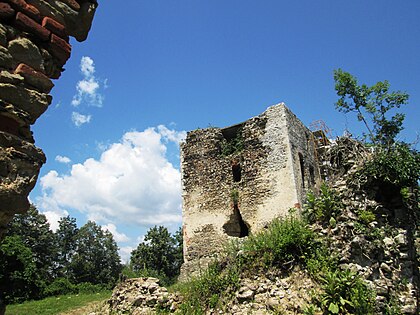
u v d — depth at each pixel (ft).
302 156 59.11
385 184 33.68
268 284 32.65
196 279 40.40
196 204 61.21
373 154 35.45
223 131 64.34
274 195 54.39
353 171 35.47
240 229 58.70
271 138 57.31
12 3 11.23
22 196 10.58
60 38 12.42
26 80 11.15
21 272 84.99
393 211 32.83
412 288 29.14
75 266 153.48
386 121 71.20
